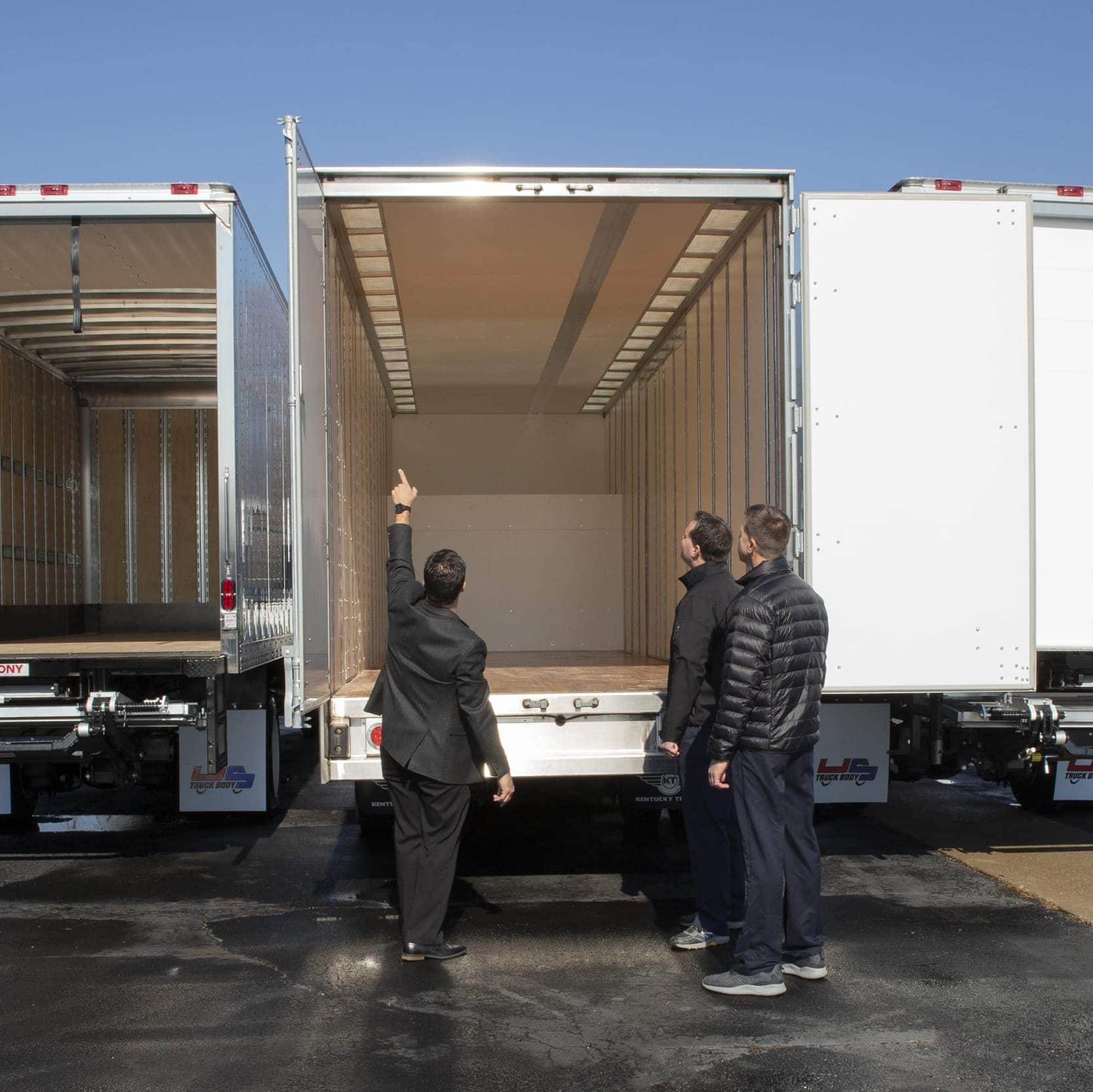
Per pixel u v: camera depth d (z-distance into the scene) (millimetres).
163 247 6562
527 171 5070
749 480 5926
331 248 5574
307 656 4543
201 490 9625
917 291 5117
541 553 10672
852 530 5047
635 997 3994
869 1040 3582
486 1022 3756
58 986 4133
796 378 5117
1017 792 7582
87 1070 3367
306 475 4645
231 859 6270
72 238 5922
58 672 5801
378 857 6324
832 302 5090
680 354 7980
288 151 4449
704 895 4562
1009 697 5703
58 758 5898
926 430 5094
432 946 4410
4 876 5898
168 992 4055
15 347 8227
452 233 5895
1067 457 5715
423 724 4340
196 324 8047
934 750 5844
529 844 6672
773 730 4004
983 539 5094
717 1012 3838
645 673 7098
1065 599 5684
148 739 6754
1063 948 4535
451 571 4426
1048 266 5730
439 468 11203
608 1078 3303
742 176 5141
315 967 4340
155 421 9680
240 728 7012
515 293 7109
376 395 8789
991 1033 3639
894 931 4777
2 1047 3545
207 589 9594
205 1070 3363
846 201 5113
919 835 6793
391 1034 3648
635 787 6062
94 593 9547
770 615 4008
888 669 5035
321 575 4973
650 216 5645
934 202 5141
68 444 9336
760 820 4023
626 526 10305
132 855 6387
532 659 9156
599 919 5027
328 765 5078
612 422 11031
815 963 4164
